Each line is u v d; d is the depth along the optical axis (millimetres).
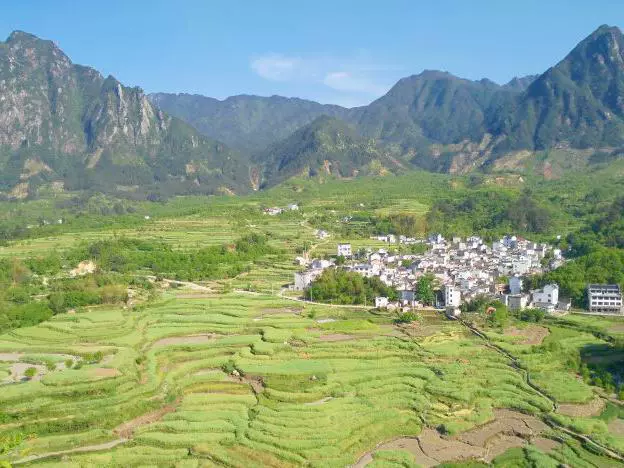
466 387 194125
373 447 164250
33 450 159250
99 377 195125
